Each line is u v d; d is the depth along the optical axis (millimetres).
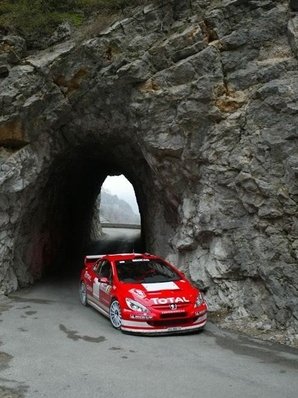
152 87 12031
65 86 13305
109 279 10445
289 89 9812
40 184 15367
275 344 8445
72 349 7988
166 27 12273
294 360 7434
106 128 14422
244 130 10664
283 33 10656
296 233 9516
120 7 13289
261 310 9836
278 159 9891
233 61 11039
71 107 13695
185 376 6609
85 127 14500
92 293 11391
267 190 9898
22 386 6184
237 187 10570
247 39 10898
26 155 13898
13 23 14125
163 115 11984
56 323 10023
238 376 6625
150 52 12070
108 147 16531
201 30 11461
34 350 7934
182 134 11727
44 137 14336
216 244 11016
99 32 12844
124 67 12102
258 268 10031
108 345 8250
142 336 8906
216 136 11016
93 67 12797
